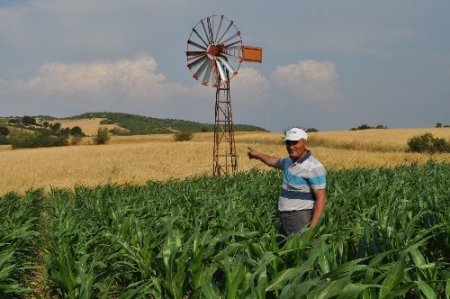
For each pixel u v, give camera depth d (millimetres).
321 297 4031
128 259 8141
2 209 14109
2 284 7629
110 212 12766
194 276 5688
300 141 7652
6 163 56812
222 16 33281
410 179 17828
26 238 10609
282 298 4117
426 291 4152
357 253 6043
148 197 15836
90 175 39844
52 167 49469
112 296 8203
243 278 4895
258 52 34062
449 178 18672
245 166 46062
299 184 7691
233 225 8422
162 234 7434
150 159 55844
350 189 13922
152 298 6688
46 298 8227
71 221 11305
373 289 4379
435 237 7555
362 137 75875
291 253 5852
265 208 10461
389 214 7523
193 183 21109
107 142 103562
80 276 6262
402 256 4254
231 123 36438
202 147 70500
